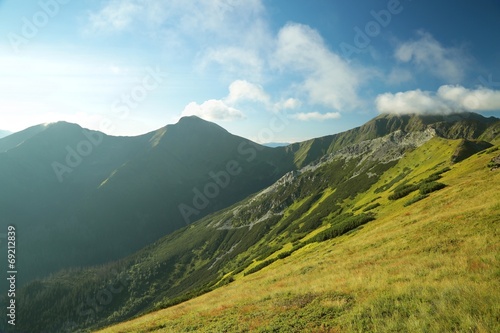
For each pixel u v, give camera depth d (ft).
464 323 32.68
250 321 58.34
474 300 37.50
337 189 648.79
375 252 105.40
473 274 49.49
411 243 96.63
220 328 58.08
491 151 244.83
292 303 65.57
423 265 67.00
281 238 556.10
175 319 82.07
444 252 74.95
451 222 99.96
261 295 87.71
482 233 77.82
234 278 265.95
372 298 51.72
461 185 165.37
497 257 55.77
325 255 147.33
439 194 168.66
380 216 214.07
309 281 92.48
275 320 54.80
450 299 40.19
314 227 499.10
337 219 320.50
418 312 40.22
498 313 32.94
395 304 44.88
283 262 208.13
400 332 36.06
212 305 95.45
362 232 180.34
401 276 62.44
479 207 104.22
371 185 532.32
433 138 523.70
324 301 60.18
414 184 280.10
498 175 147.95
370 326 40.96
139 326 81.97
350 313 47.34
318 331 44.50
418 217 136.98
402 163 528.22
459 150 339.57
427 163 421.18
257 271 238.07
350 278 76.07
